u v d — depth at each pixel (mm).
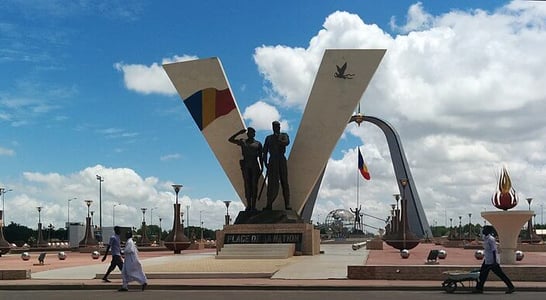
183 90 43844
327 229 134250
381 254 42594
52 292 21141
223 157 43312
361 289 21266
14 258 47844
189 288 21891
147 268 27906
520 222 26406
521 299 18000
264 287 21641
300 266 28656
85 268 30562
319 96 42250
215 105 43531
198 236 140000
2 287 22562
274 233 39438
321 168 42094
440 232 162125
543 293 19891
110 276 25219
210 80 43625
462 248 58250
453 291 20312
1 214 54344
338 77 42000
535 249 49188
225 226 40031
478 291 20047
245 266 28812
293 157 42469
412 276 23250
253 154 41344
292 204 42375
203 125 43531
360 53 41906
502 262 26734
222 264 30344
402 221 50688
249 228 39656
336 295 19328
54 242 101250
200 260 34594
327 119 42094
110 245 23531
